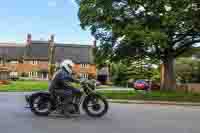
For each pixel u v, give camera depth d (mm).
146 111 16766
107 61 33906
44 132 10359
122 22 30500
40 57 104375
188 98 26500
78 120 12984
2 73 84625
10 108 16938
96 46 33094
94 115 13961
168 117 14430
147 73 70688
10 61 104375
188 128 11453
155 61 37250
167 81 33781
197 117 14570
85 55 104125
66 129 10945
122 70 76125
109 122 12555
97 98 13953
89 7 31594
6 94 31391
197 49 34719
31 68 104062
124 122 12594
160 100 25422
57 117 13734
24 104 19297
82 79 14078
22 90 40344
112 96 27500
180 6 29109
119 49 31578
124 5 31188
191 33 31812
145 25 29531
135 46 30625
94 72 100750
